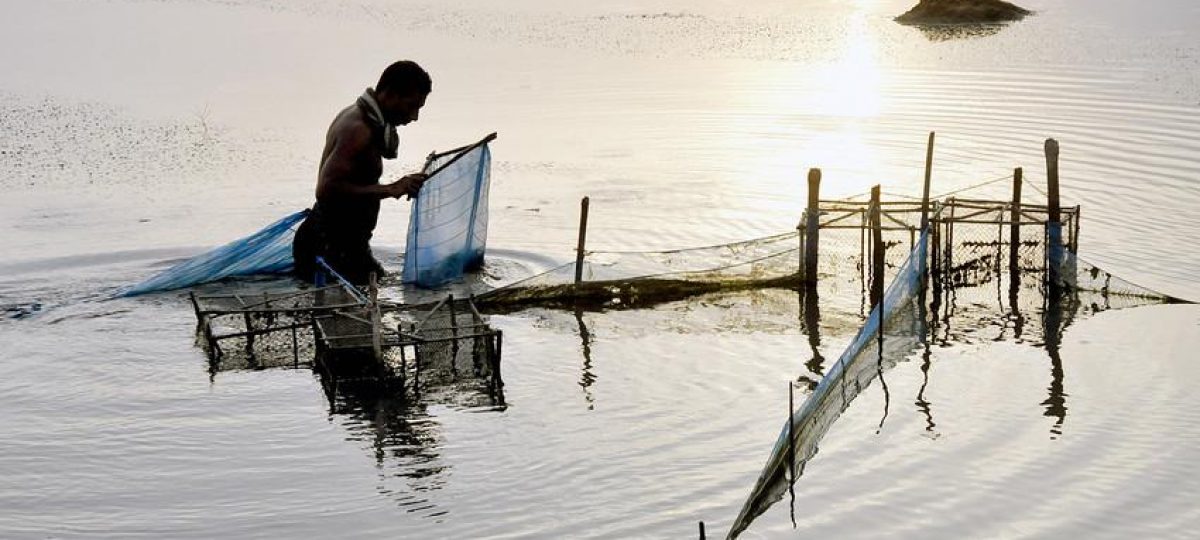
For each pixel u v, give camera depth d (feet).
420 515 26.37
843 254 45.85
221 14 103.65
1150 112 66.44
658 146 61.57
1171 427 30.53
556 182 55.01
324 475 28.27
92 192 53.52
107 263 44.06
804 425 29.07
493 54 87.61
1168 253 44.29
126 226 48.49
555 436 30.27
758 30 97.35
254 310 35.60
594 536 25.44
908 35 94.58
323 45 90.27
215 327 37.76
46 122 66.85
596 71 81.61
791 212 50.11
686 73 80.74
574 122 66.95
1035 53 85.51
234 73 80.53
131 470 28.50
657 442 29.91
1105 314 39.19
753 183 54.44
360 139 40.22
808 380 34.04
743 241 46.60
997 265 43.45
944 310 39.96
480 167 41.16
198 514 26.48
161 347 36.17
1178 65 79.10
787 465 27.45
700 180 55.06
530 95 74.08
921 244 40.50
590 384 33.73
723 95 73.67
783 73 80.43
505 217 49.73
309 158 60.18
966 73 79.10
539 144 62.08
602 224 48.78
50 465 28.68
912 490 27.40
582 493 27.30
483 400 32.58
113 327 37.70
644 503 26.84
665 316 39.68
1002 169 55.98
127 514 26.48
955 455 29.12
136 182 55.36
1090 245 45.32
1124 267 42.93
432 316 37.65
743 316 39.60
